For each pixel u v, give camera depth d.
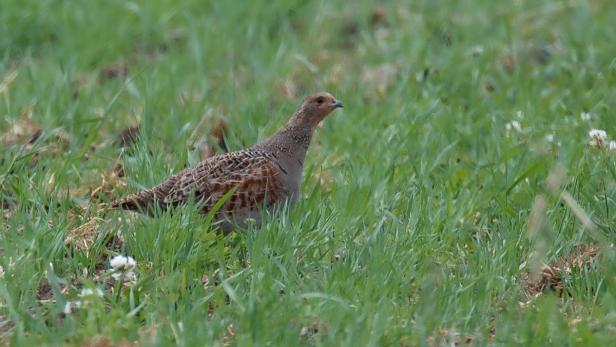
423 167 13.55
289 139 11.97
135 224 11.47
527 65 18.05
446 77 17.39
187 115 15.41
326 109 12.07
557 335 9.52
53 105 15.56
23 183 12.54
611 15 20.97
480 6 21.53
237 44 19.84
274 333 9.28
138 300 10.05
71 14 20.95
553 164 13.46
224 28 20.19
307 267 10.80
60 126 14.88
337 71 18.33
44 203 12.27
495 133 14.42
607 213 12.16
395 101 16.38
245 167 11.62
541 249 10.45
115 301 10.03
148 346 8.96
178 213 11.25
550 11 21.39
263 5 21.50
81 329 9.41
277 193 11.72
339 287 10.22
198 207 11.47
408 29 20.12
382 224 11.42
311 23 21.02
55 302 10.04
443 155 13.81
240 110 15.70
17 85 17.12
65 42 19.58
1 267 10.77
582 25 20.00
